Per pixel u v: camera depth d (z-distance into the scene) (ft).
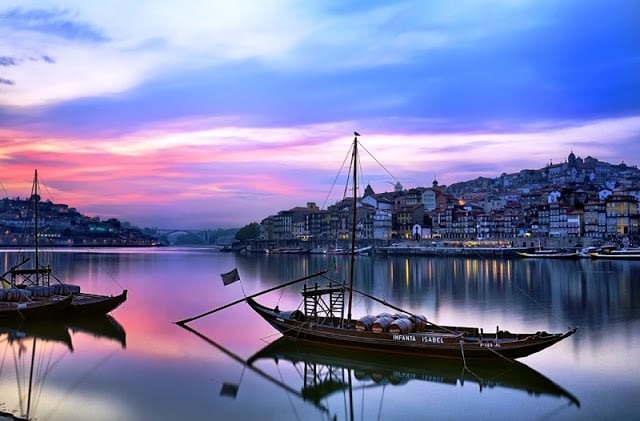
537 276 380.58
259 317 198.08
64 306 183.32
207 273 421.18
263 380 123.24
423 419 101.86
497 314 207.51
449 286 317.01
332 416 102.99
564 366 131.54
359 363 135.85
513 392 114.73
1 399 109.60
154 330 173.17
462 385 119.34
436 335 135.13
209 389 116.88
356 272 440.86
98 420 99.76
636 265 497.87
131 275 399.03
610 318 196.34
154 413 103.45
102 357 140.46
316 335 148.25
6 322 182.39
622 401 108.88
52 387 117.19
